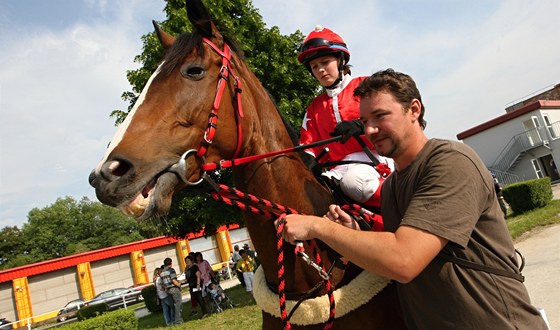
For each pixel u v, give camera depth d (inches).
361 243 51.8
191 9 71.2
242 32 370.3
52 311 949.2
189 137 65.4
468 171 53.7
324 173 88.0
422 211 51.8
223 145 68.3
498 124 1010.7
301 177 76.9
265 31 379.6
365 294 66.7
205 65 68.7
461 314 54.1
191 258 423.2
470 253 54.3
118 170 60.0
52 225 2017.7
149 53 369.1
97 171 59.4
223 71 69.4
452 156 54.8
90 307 681.6
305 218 58.2
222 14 372.2
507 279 54.7
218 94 68.0
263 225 70.6
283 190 72.8
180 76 67.1
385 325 69.8
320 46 89.4
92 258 1015.0
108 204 59.1
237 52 78.4
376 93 58.1
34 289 946.7
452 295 54.5
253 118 72.9
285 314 60.8
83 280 992.2
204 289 394.9
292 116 361.1
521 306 54.1
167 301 393.1
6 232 2012.8
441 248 51.6
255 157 69.4
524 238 336.5
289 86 384.2
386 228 64.5
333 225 55.8
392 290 72.7
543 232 341.4
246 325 296.0
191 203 376.8
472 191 52.9
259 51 378.3
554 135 951.0
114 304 877.8
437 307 56.1
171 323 391.5
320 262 66.9
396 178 62.6
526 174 979.3
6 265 1875.0
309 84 382.3
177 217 392.8
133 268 1063.6
